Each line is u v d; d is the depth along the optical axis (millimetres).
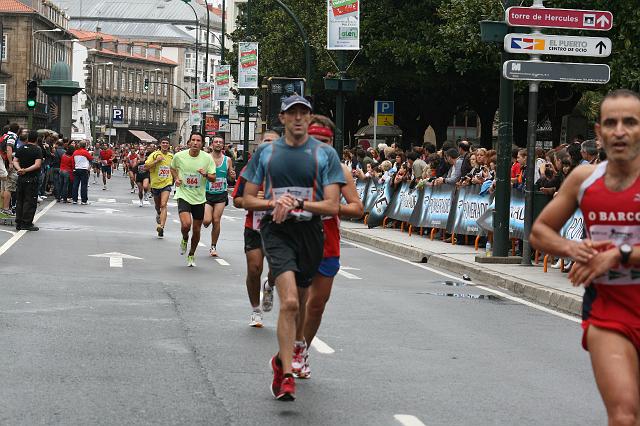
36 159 26844
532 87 20219
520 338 12781
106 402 8688
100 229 28266
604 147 5910
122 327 12406
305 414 8484
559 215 6035
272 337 12070
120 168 122312
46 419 8055
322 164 9016
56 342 11289
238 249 23781
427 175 28109
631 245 5848
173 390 9227
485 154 25109
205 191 20641
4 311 13266
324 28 54375
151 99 175875
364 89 52531
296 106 9000
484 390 9672
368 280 18812
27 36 127000
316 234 9000
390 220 31656
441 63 44594
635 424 5688
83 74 158375
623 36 27688
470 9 36094
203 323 12930
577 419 8625
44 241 23797
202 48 185000
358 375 10180
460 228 25469
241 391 9273
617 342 5809
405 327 13297
